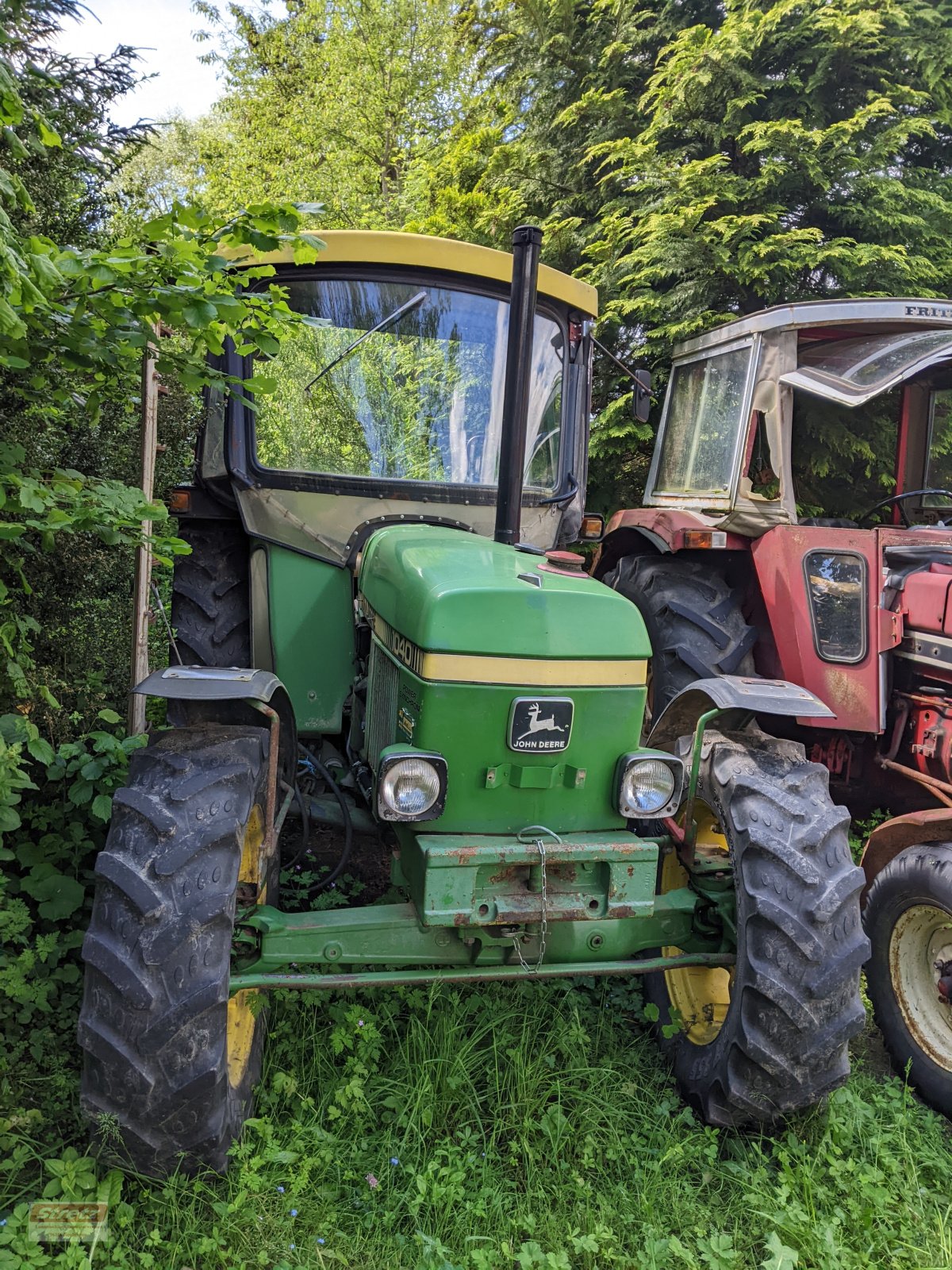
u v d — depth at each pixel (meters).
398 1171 2.08
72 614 3.69
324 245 2.21
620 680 2.22
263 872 2.21
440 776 2.08
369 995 2.59
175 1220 1.87
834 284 6.62
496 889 2.12
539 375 3.45
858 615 3.45
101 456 3.75
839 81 6.71
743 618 3.95
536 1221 1.96
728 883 2.41
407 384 3.25
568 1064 2.42
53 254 1.95
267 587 3.23
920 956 2.66
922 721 3.33
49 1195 1.88
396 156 16.75
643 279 6.67
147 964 1.82
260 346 2.32
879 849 2.87
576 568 2.41
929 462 4.27
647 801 2.23
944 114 6.57
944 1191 2.19
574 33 7.48
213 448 3.28
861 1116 2.33
